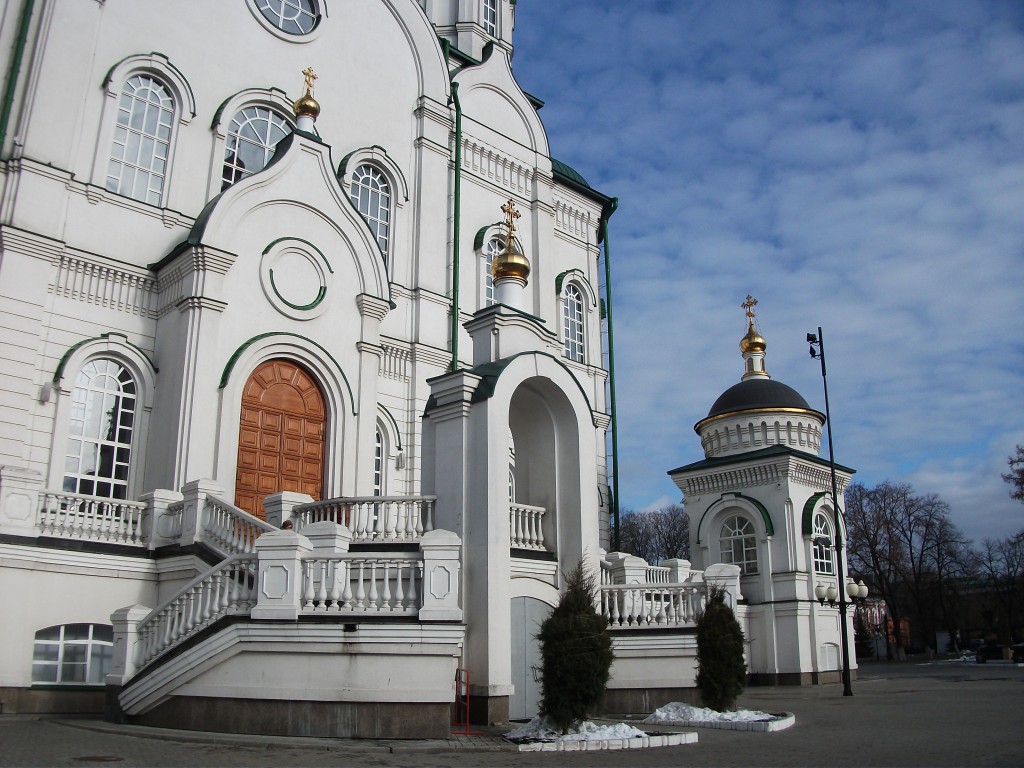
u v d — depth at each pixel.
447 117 29.81
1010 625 71.44
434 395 17.39
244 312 20.94
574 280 34.31
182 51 23.36
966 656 59.75
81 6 21.25
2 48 20.33
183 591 14.12
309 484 21.67
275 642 13.04
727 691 16.44
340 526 15.80
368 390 23.05
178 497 18.22
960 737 13.63
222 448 19.69
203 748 11.43
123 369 20.52
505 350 18.12
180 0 23.55
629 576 21.45
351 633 12.95
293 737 12.38
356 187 27.11
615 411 34.31
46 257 19.52
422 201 28.31
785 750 12.07
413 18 29.78
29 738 12.14
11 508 16.19
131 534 17.72
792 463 33.88
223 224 20.78
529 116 33.69
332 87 26.89
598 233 36.47
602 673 13.27
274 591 13.27
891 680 33.47
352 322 23.17
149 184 22.20
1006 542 74.56
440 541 13.44
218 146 23.45
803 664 31.98
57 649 16.50
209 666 13.23
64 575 16.62
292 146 22.64
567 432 18.69
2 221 19.20
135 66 22.23
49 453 18.88
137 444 20.12
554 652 13.29
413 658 12.97
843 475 36.50
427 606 13.17
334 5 27.42
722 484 35.62
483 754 11.49
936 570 70.44
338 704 12.73
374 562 13.58
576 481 18.33
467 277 29.38
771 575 33.22
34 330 19.08
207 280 20.12
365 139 27.48
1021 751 11.78
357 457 22.42
